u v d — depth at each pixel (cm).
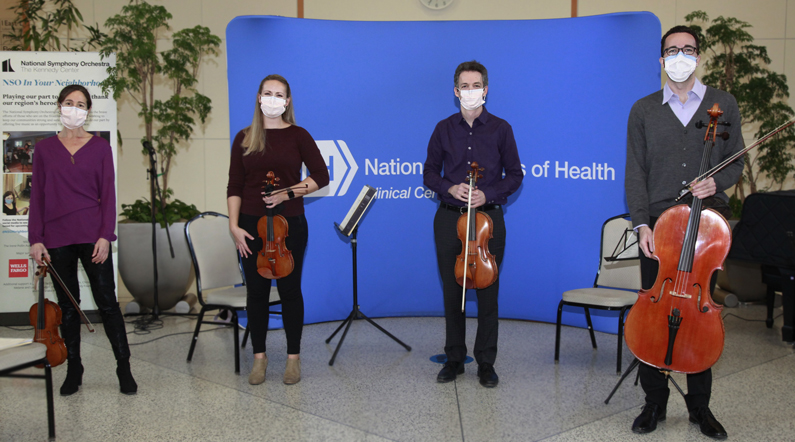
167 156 476
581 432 221
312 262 397
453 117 290
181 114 467
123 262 436
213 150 553
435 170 294
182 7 538
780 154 508
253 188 274
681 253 204
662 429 223
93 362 322
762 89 481
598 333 381
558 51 384
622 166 373
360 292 408
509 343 355
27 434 224
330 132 392
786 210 348
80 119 262
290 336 283
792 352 333
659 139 226
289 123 285
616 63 372
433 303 414
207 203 556
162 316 445
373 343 355
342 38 392
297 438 218
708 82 502
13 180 405
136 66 471
